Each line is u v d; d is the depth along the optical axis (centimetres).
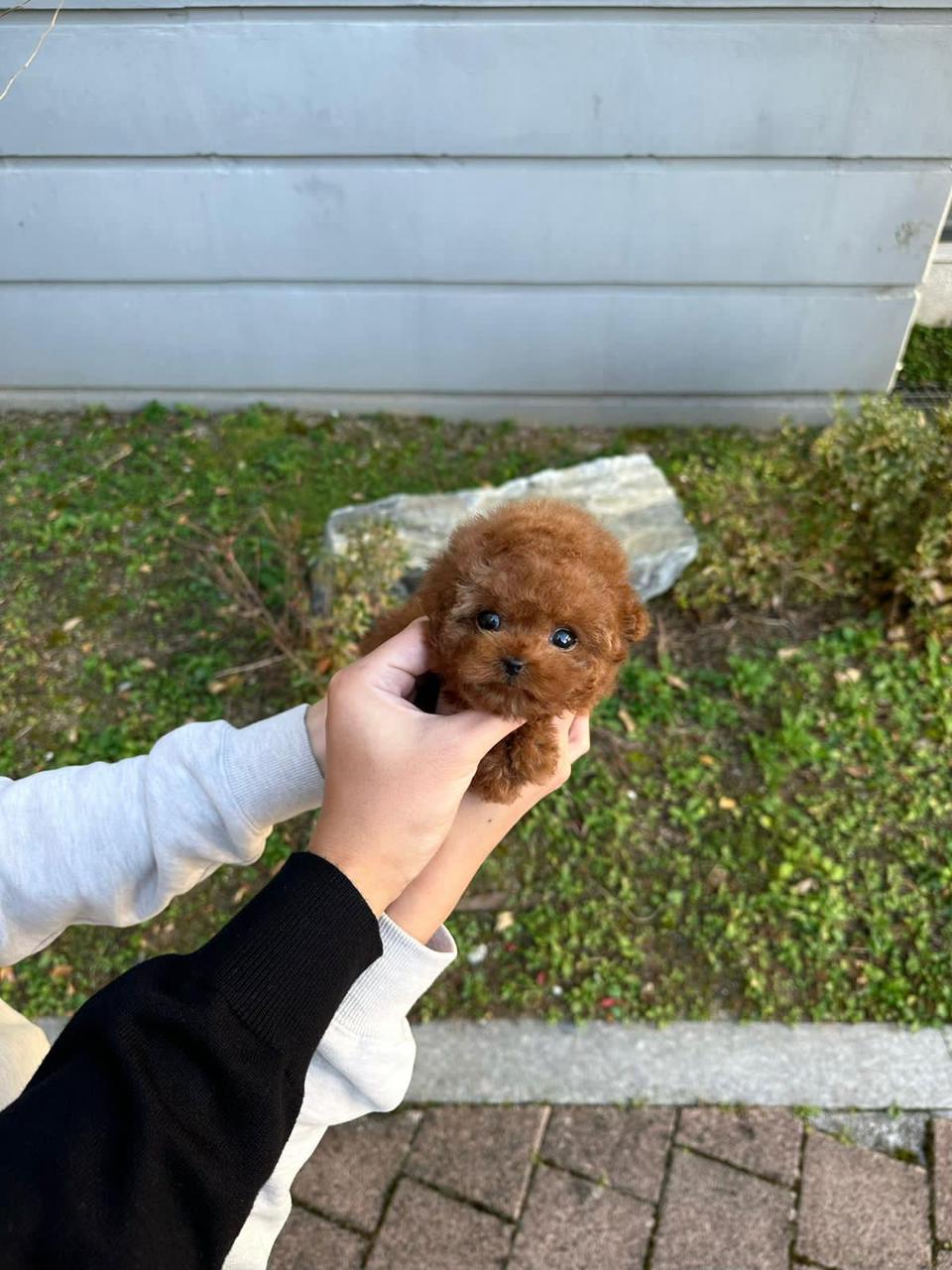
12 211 208
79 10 183
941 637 190
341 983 59
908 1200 127
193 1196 52
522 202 206
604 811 166
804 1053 140
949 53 184
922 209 204
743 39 184
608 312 222
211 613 196
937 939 152
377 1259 123
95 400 239
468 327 226
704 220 208
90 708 180
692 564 200
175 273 218
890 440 178
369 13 184
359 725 67
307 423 239
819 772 172
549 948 151
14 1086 77
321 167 203
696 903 156
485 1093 136
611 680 84
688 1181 129
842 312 219
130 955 149
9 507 216
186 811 79
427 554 183
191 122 196
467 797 78
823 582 194
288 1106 56
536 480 207
